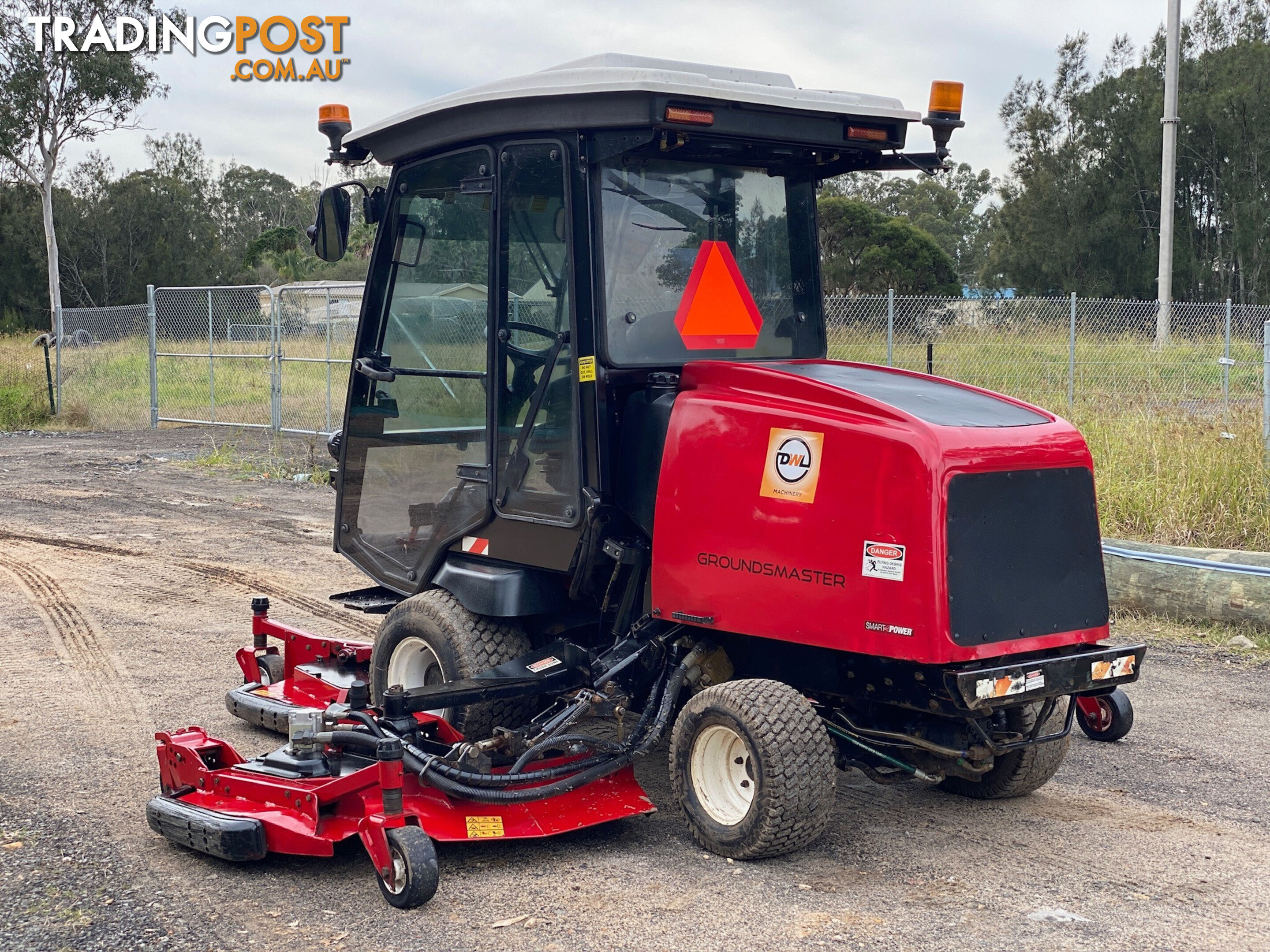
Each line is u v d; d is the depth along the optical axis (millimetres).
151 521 11820
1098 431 11805
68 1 38812
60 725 5738
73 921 3717
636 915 3789
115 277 64438
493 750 4484
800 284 5184
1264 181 45688
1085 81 49906
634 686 4840
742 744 4223
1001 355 17375
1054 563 4191
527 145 4727
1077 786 5094
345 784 4062
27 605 8320
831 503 4004
